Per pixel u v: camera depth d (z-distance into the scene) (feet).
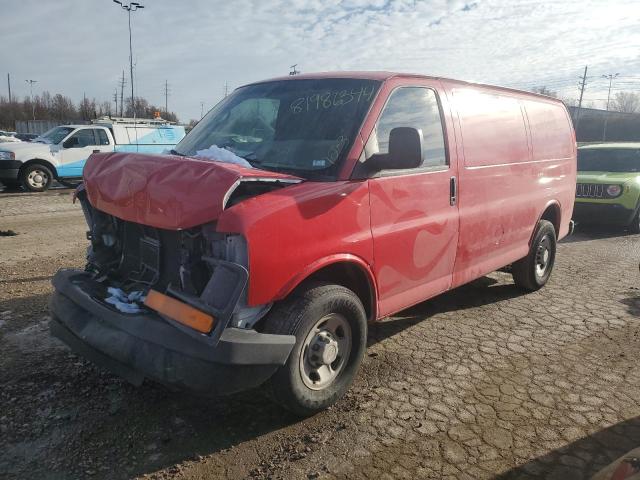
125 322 10.44
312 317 11.10
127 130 58.29
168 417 11.65
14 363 13.73
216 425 11.46
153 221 10.62
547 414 12.24
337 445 10.87
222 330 9.59
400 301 13.78
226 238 10.15
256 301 10.21
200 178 10.30
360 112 12.75
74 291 11.85
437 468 10.23
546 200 20.62
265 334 10.37
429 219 14.15
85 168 13.42
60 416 11.49
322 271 12.26
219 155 12.60
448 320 18.20
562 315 18.92
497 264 18.08
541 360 15.12
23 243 28.12
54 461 10.06
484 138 16.57
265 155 12.89
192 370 9.64
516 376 14.10
